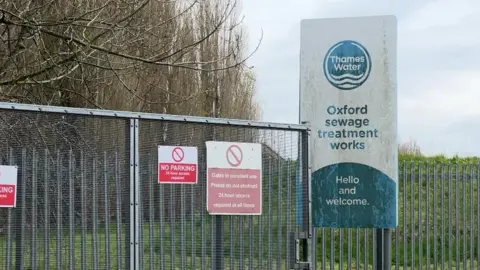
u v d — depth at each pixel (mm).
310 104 11875
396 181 11688
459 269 15898
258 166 9508
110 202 8523
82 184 8383
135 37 15969
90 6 16016
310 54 11875
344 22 11773
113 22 15078
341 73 11781
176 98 29641
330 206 11758
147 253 8711
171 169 8891
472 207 16016
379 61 11711
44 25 13953
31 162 8164
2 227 7996
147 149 8766
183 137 9008
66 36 14211
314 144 11828
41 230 8148
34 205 8141
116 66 18922
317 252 14672
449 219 15672
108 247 8492
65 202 8289
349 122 11766
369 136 11727
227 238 9273
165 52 15773
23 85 15453
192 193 9031
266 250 9555
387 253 12062
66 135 8352
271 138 9625
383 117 11695
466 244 16078
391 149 11688
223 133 9273
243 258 9375
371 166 11703
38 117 8227
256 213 9469
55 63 14289
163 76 28562
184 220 8961
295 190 9758
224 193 9242
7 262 7988
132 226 8617
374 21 11711
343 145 11766
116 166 8578
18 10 14422
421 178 15742
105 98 24469
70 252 8273
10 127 8094
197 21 28781
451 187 15836
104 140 8531
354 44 11766
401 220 15828
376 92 11727
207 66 33844
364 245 14578
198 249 9055
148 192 8742
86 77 17812
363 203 11703
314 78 11859
